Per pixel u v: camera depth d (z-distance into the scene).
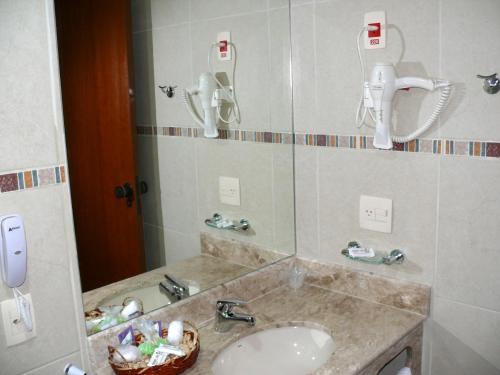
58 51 1.17
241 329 1.52
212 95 1.62
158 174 1.48
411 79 1.44
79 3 1.23
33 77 1.13
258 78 1.72
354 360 1.33
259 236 1.78
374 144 1.54
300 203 1.85
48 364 1.20
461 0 1.36
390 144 1.52
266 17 1.71
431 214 1.52
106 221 1.33
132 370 1.18
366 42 1.55
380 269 1.67
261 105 1.74
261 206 1.78
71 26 1.21
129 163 1.39
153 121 1.45
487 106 1.36
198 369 1.31
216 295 1.61
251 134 1.72
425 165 1.50
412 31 1.46
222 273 1.67
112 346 1.28
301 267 1.87
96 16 1.27
